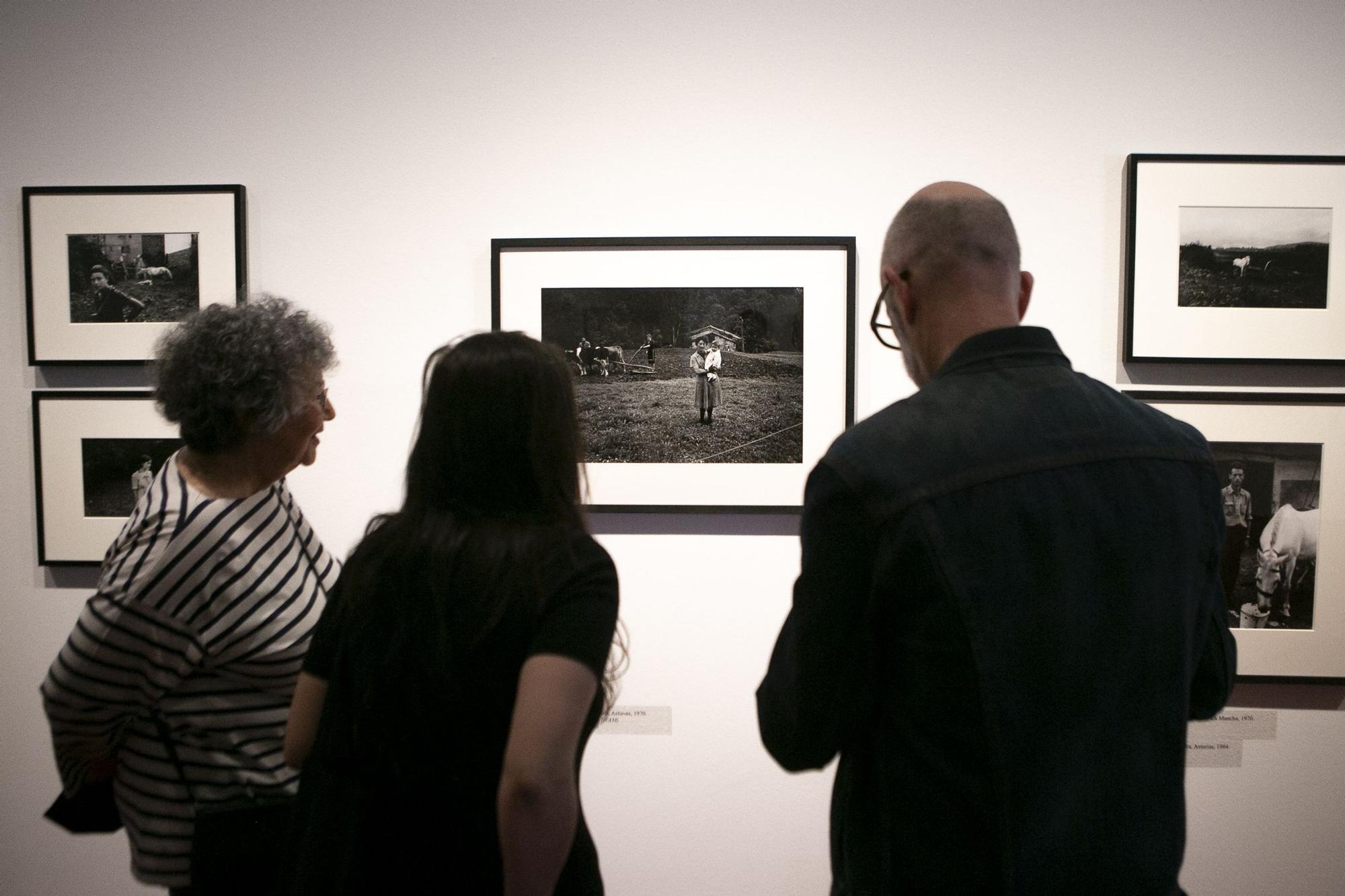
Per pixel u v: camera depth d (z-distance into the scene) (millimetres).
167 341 1189
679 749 1971
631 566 1964
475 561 922
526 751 835
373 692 907
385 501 1957
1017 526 873
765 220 1920
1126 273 1866
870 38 1907
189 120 1949
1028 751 858
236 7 1938
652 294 1908
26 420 1980
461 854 898
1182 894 928
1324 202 1848
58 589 1994
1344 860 1938
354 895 889
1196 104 1894
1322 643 1884
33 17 1948
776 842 1974
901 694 922
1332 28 1879
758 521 1948
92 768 1197
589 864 996
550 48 1926
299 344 1215
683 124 1922
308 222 1948
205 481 1200
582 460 1072
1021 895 854
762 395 1909
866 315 1920
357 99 1940
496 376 978
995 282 984
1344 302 1853
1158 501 911
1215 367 1903
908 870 907
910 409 947
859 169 1913
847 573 903
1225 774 1952
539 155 1933
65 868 2010
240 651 1147
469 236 1940
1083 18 1894
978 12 1898
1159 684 890
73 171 1958
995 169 1908
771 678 1013
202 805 1154
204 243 1925
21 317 1973
